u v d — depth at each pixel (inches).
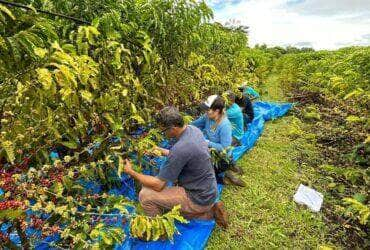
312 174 195.2
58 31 117.6
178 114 121.5
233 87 254.7
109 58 125.2
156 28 147.6
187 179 129.3
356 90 194.4
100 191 142.4
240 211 158.9
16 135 92.7
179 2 156.3
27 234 111.7
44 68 87.6
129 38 137.1
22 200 89.7
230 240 140.3
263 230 147.4
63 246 108.9
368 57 208.8
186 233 135.9
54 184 101.0
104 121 125.4
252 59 450.0
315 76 328.2
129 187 151.3
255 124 265.4
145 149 128.9
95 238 100.7
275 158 215.5
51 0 112.2
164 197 131.3
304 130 266.4
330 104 294.4
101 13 123.0
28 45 84.4
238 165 204.2
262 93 425.4
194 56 195.0
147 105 154.3
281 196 173.0
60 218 103.5
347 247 138.1
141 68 147.6
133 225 101.8
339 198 170.7
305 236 144.4
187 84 197.2
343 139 232.8
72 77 87.4
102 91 125.5
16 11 89.5
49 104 109.0
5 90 93.3
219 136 174.2
